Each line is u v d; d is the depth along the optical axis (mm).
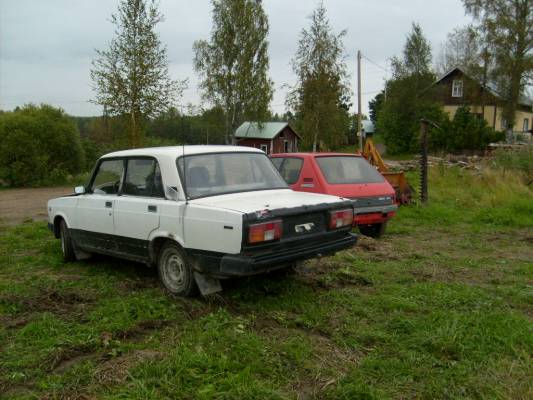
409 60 50406
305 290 5645
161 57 16203
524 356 3949
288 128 50344
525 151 18219
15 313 5078
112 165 6441
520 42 39000
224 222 4781
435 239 9281
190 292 5312
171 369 3691
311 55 26422
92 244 6695
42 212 14625
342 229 5547
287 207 4980
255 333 4418
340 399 3359
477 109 45781
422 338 4234
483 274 6617
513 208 12211
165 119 16281
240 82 37688
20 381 3650
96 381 3582
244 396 3346
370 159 13102
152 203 5586
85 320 4816
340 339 4293
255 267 4684
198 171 5562
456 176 18109
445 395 3406
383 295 5469
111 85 15773
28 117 24953
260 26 38688
